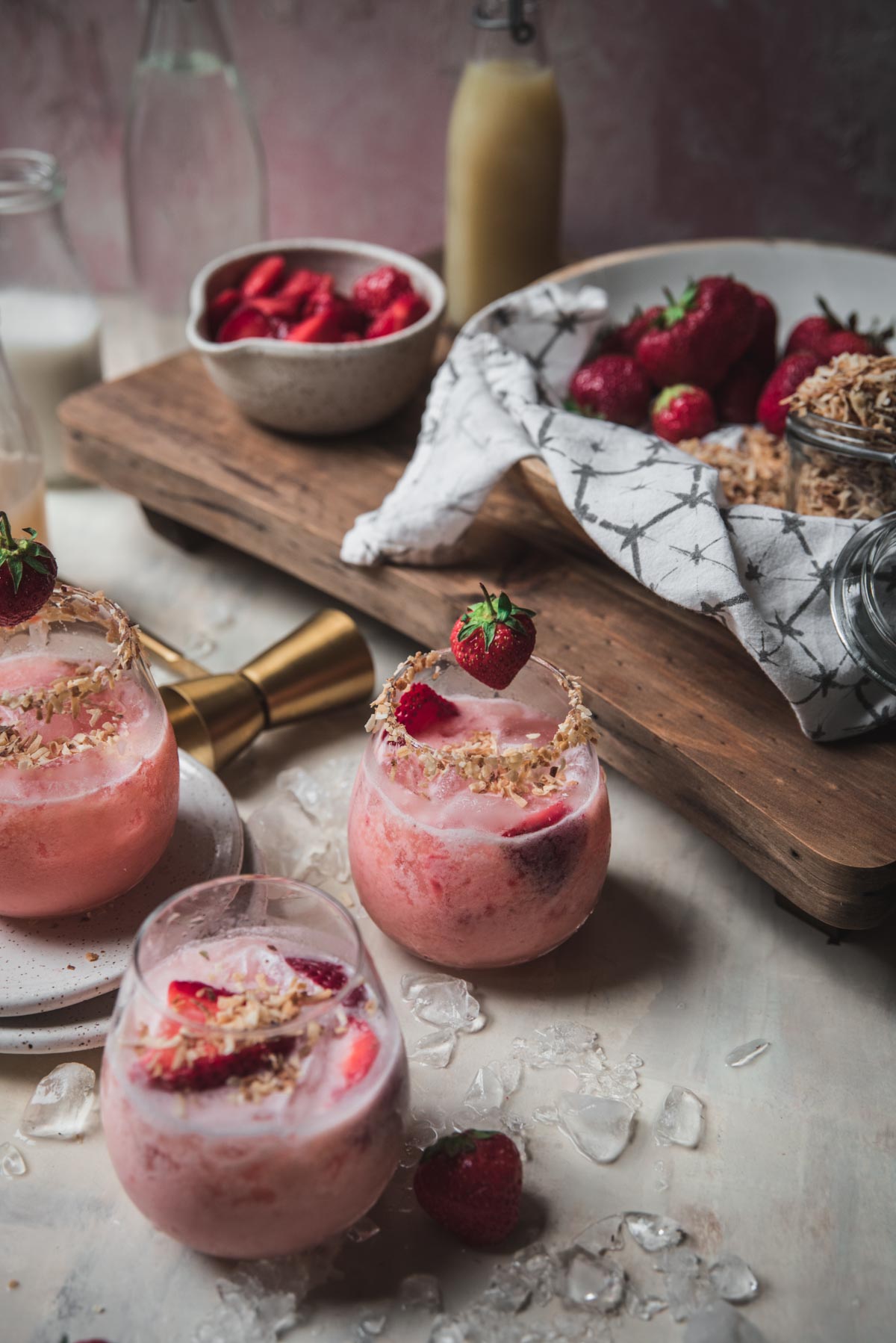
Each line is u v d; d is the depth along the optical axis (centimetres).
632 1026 84
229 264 129
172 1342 66
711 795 88
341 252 132
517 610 77
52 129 169
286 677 103
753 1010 85
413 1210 73
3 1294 68
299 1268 69
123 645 79
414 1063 81
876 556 89
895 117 146
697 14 145
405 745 76
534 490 104
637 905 93
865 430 95
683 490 96
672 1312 68
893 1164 76
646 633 101
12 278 130
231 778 102
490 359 116
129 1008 64
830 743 91
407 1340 67
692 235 161
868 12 139
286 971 68
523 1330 67
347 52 157
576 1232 72
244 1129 61
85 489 138
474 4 148
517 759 76
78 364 133
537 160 137
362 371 116
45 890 79
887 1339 68
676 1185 75
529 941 81
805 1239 72
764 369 125
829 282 134
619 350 127
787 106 148
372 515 108
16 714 79
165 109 141
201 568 126
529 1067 81
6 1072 80
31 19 159
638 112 153
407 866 78
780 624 91
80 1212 73
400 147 163
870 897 82
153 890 86
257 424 125
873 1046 83
